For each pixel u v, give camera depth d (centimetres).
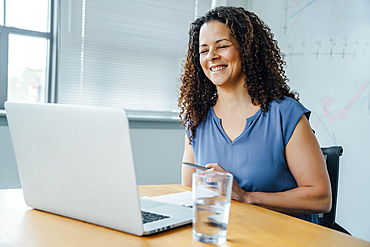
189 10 293
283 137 114
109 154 62
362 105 206
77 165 68
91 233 66
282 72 136
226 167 119
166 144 279
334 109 225
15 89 237
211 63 125
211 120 129
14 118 76
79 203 71
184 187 116
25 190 81
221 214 62
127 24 267
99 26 256
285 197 102
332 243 65
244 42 122
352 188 213
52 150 71
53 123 69
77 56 250
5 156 221
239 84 125
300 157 110
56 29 242
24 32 235
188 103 137
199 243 62
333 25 227
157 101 285
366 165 204
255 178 114
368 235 201
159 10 279
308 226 75
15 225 70
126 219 64
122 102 271
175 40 288
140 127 266
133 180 61
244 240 64
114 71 265
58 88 245
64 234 65
